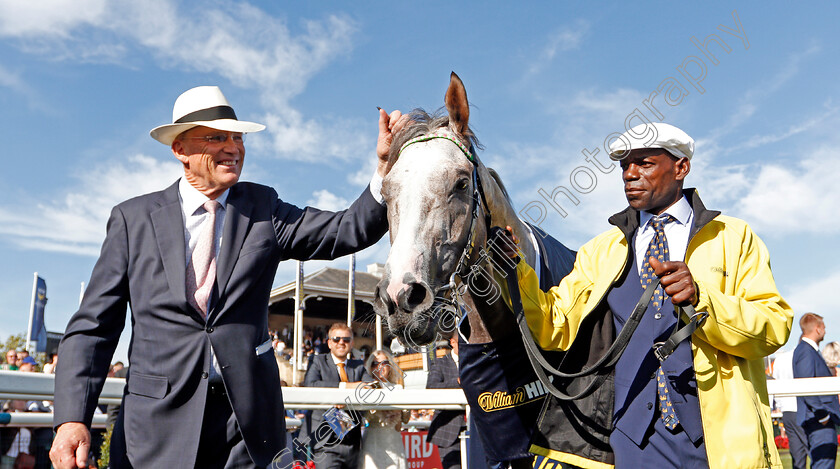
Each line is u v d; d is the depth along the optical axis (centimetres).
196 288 201
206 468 194
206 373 192
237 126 207
